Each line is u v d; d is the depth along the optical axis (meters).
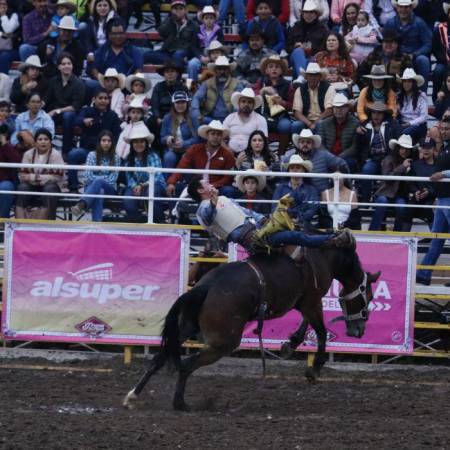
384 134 28.27
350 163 28.27
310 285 20.16
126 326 24.86
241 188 26.17
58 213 30.36
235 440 15.91
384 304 24.86
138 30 36.62
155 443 15.62
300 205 24.25
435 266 24.88
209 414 18.56
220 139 26.92
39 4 33.38
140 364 24.42
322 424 17.52
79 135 31.14
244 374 23.66
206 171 24.62
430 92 35.03
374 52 31.23
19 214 26.84
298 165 25.86
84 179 28.94
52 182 26.62
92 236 24.88
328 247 19.80
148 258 24.84
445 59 32.25
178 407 18.88
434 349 25.89
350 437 16.30
